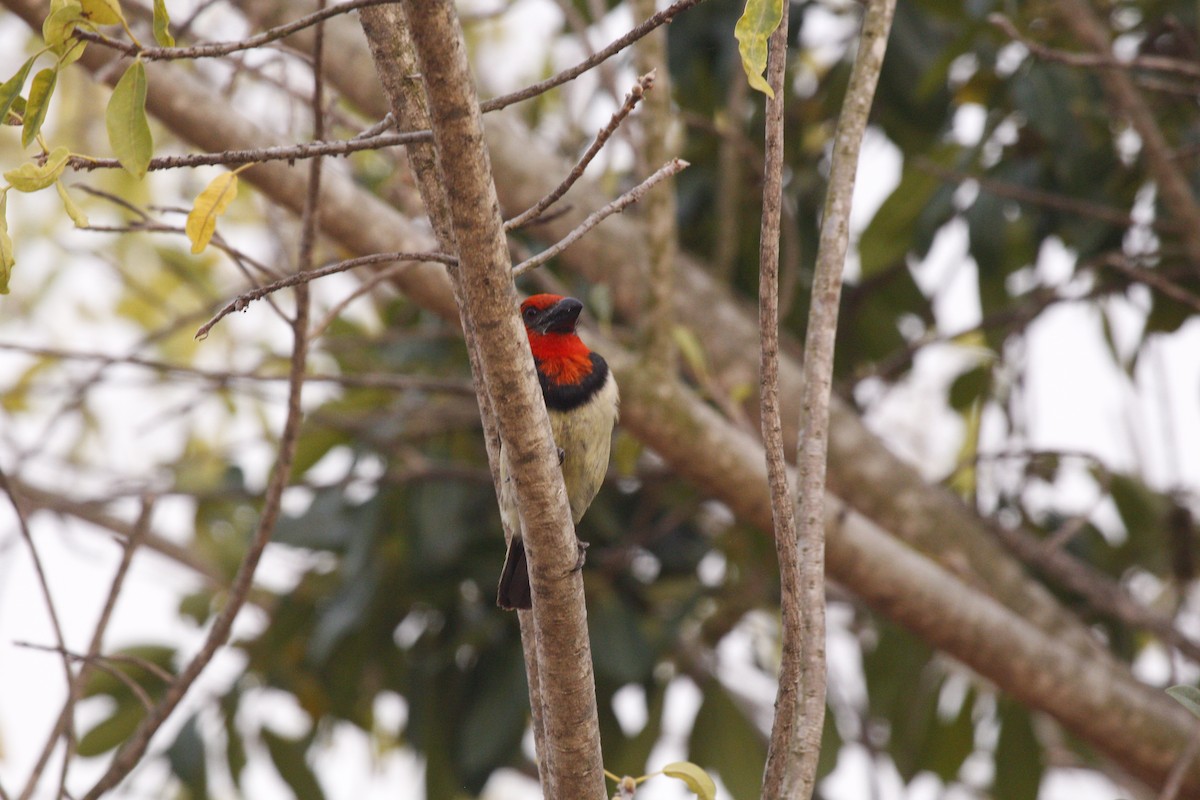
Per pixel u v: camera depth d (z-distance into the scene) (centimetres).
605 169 1136
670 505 1230
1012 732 1164
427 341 1183
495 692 1131
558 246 489
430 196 553
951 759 1198
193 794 1111
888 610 906
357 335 1182
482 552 1153
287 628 1148
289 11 977
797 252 1204
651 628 1152
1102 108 1138
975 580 1000
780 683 517
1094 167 1120
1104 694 925
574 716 524
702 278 1093
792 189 1229
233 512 1234
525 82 1422
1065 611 1038
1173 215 1080
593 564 1162
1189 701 533
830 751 1129
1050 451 995
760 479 903
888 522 1011
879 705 1209
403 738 1205
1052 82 1082
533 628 577
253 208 1318
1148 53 1117
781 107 503
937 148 1167
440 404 1153
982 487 1223
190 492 1126
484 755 1108
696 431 887
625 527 1216
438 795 1136
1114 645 1181
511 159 1052
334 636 1056
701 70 1219
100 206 1424
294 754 1171
